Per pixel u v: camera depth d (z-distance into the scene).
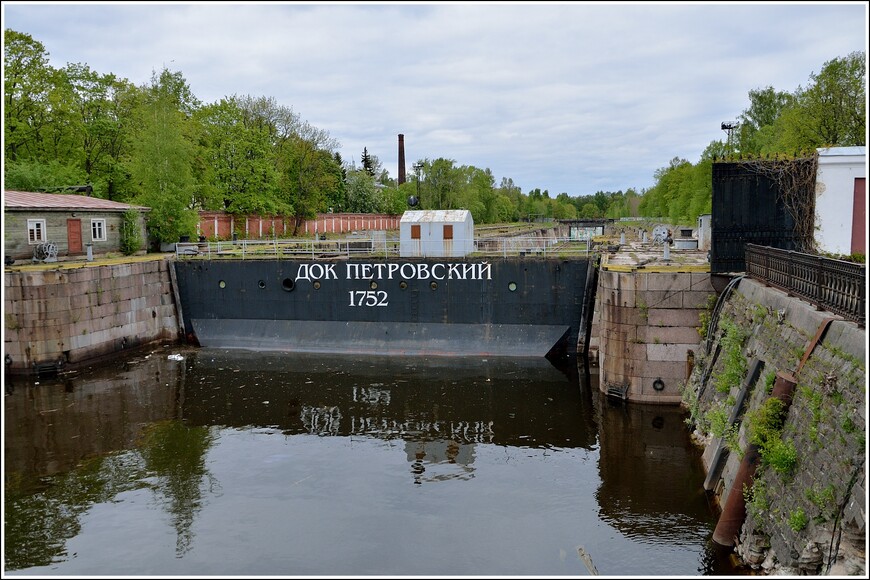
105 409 21.98
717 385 16.08
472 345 29.09
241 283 31.38
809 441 10.36
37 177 38.53
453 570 12.46
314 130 70.31
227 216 52.69
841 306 11.38
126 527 14.31
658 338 21.14
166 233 37.19
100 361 28.16
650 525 13.78
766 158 20.50
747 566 11.42
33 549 13.48
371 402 22.48
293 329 30.89
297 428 20.09
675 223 67.44
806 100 43.72
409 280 29.47
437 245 30.88
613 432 19.16
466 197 84.81
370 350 29.86
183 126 46.50
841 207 19.11
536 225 88.44
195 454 18.20
